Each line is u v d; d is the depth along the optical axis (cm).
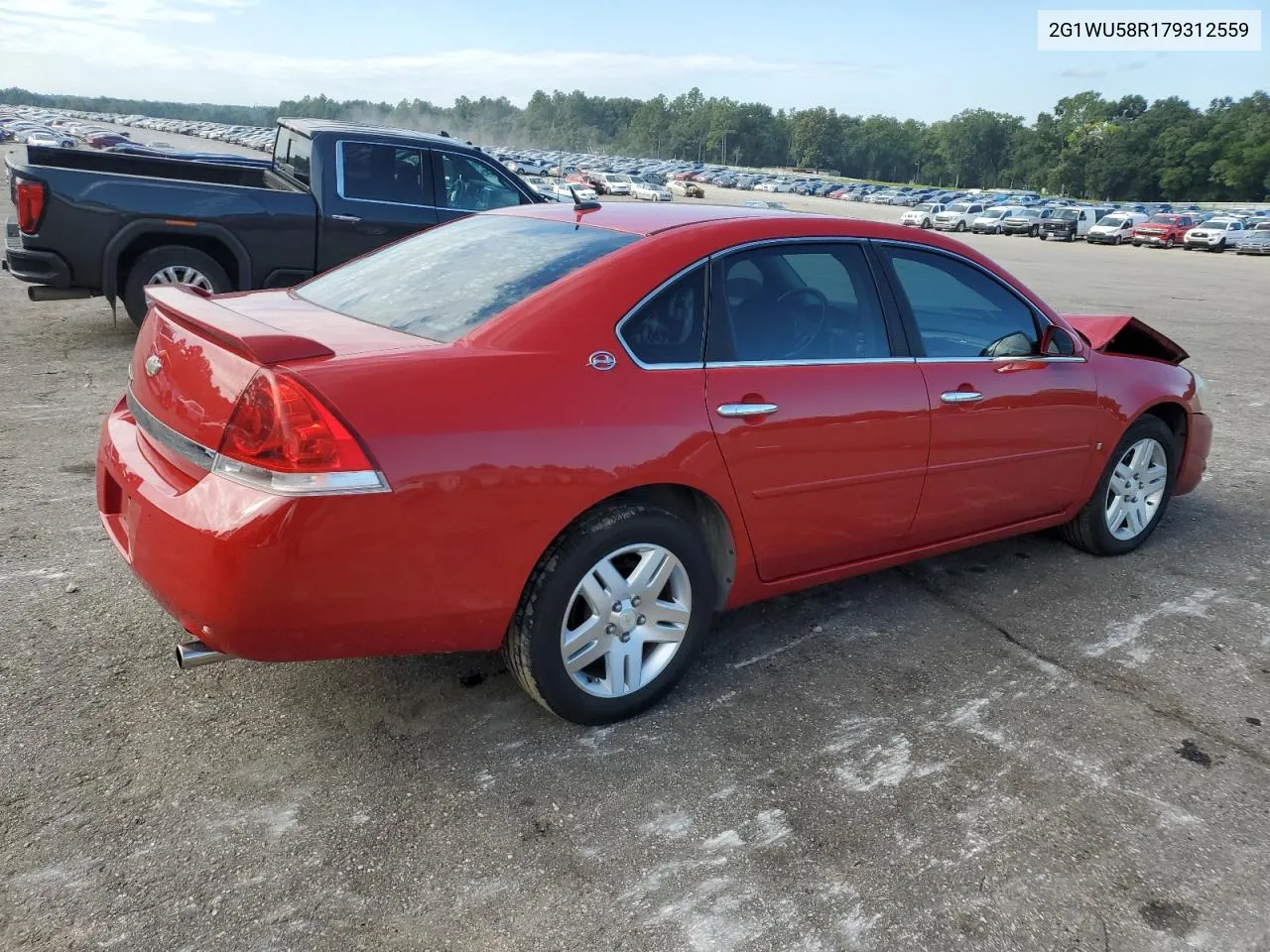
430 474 241
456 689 310
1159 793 275
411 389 243
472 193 861
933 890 232
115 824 239
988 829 255
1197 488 582
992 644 363
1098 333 459
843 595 402
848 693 322
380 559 239
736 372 300
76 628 334
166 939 206
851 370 328
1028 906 228
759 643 356
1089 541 447
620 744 286
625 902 223
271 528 226
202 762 266
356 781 262
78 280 730
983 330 381
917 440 345
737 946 212
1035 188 15962
